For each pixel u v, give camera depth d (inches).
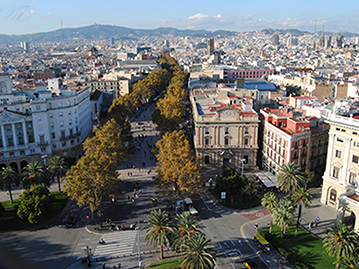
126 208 4643.2
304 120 5359.3
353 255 2994.6
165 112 7844.5
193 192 4308.6
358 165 4156.0
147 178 5748.0
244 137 6033.5
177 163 4399.6
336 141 4402.1
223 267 3321.9
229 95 7411.4
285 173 4217.5
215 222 4212.6
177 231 3211.1
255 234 3924.7
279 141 5354.3
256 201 4692.4
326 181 4576.8
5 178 4667.8
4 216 4458.7
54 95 6594.5
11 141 5900.6
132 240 3858.3
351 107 4832.7
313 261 3398.1
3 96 5787.4
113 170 4507.9
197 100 7618.1
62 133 6461.6
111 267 3366.1
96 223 4259.4
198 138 6087.6
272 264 3368.6
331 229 3144.7
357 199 3878.0
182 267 2896.2
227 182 4726.9
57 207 4687.5
